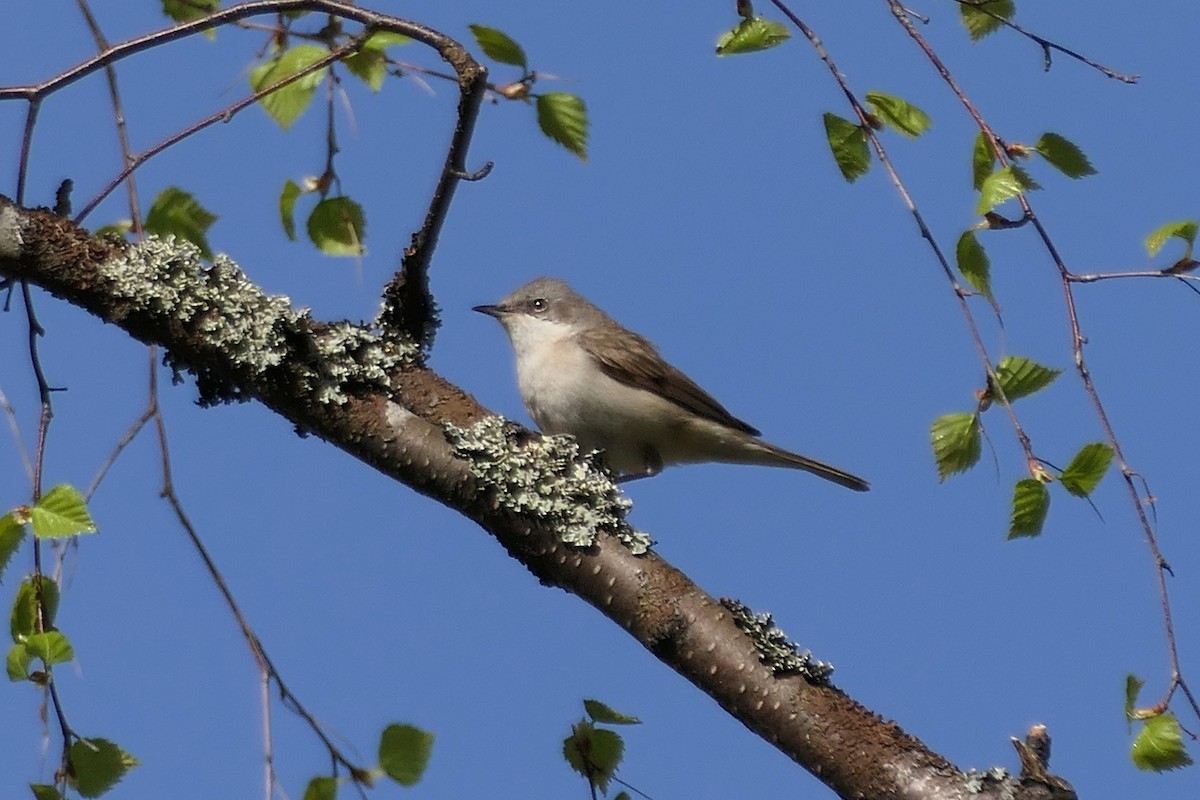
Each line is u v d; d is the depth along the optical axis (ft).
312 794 28.68
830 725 27.09
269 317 31.45
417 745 29.09
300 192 34.19
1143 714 25.94
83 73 30.94
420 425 30.81
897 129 29.27
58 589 27.91
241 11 31.30
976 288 27.58
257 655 29.94
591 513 29.66
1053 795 25.95
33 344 31.68
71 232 31.60
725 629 28.12
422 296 33.17
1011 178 26.91
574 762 28.91
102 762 27.94
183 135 31.58
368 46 31.86
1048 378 27.37
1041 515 26.99
